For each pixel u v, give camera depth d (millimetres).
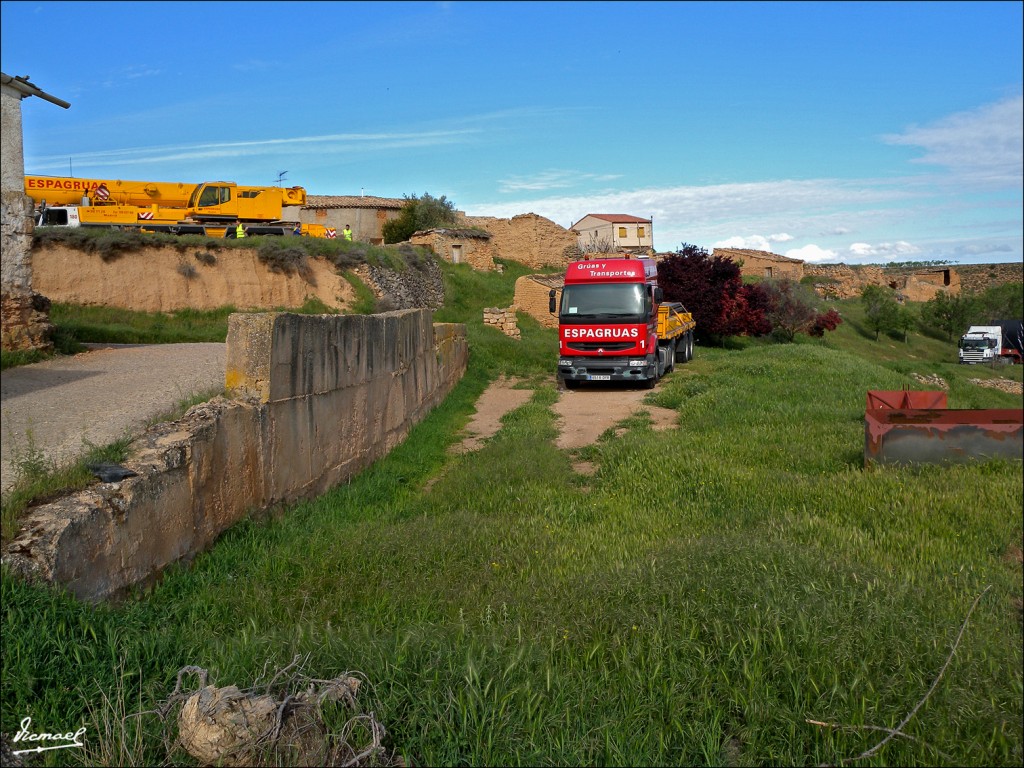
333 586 5566
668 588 4988
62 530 4398
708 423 12867
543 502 8391
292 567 5957
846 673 4070
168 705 3529
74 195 30516
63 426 6926
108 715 3484
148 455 5531
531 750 3443
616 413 15352
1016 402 27500
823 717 3742
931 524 7348
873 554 6340
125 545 4992
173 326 22156
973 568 6125
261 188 32188
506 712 3641
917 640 4398
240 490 6695
